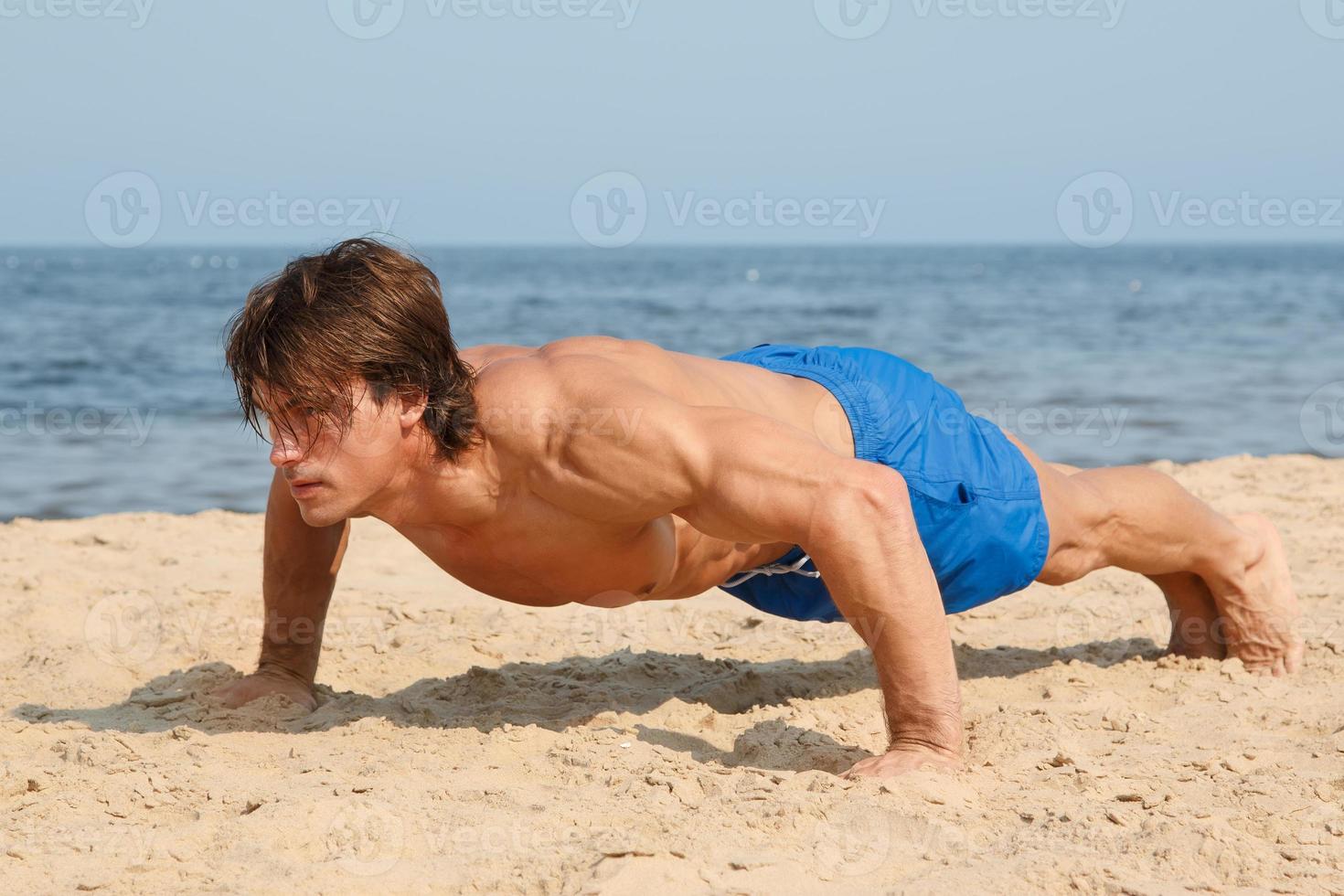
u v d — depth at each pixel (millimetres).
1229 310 36375
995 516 3650
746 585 3932
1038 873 2471
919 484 3543
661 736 3512
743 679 4180
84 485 10289
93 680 4344
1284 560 4363
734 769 3109
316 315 2955
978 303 42531
